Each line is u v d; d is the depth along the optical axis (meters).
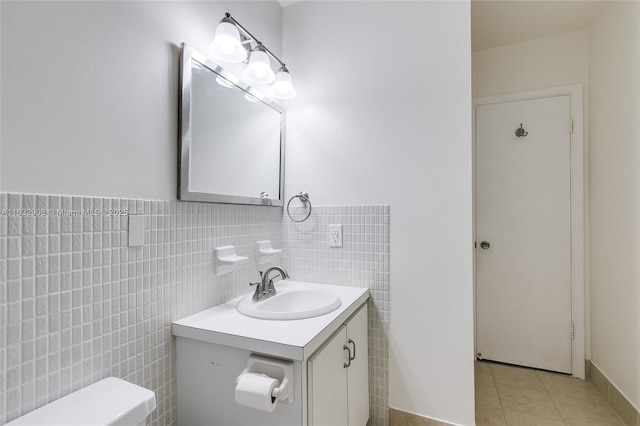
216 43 1.18
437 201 1.56
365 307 1.59
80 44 0.85
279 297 1.48
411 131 1.61
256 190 1.59
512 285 2.35
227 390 1.05
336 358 1.19
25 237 0.73
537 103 2.30
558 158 2.24
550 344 2.25
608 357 1.90
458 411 1.52
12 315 0.71
